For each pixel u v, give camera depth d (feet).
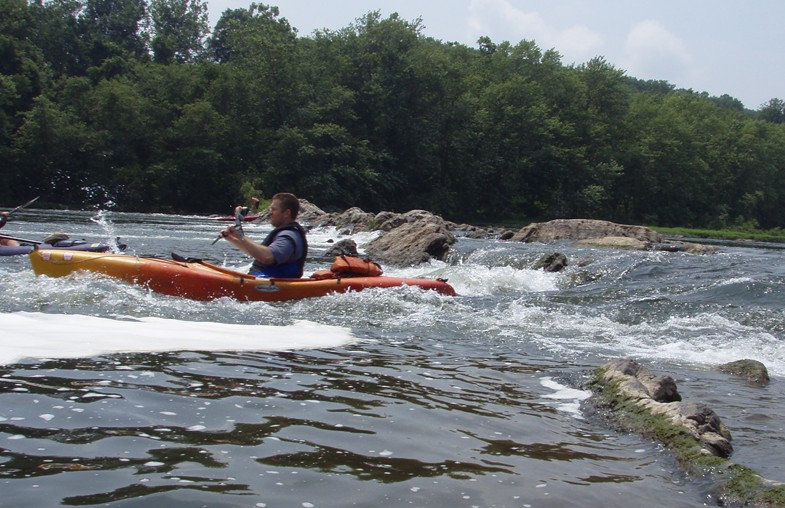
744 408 13.79
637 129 211.61
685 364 18.10
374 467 9.01
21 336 15.37
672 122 213.66
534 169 189.37
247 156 162.81
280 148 157.07
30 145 140.26
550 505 8.27
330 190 156.87
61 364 13.17
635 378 14.10
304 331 19.47
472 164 185.26
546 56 207.62
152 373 12.99
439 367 15.78
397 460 9.35
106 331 16.80
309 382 13.29
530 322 23.48
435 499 8.10
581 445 10.86
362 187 165.68
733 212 238.68
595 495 8.73
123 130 152.66
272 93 165.68
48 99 154.40
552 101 203.62
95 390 11.55
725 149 236.84
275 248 24.95
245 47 175.63
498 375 15.44
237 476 8.34
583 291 30.48
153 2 259.39
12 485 7.67
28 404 10.55
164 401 11.21
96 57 209.56
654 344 20.62
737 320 24.43
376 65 176.24
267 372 13.83
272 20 186.70
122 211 142.41
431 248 47.88
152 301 22.49
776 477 9.92
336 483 8.36
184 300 23.35
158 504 7.41
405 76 172.35
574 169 191.42
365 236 71.36
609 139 206.08
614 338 21.33
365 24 177.99
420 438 10.39
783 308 25.76
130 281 24.30
